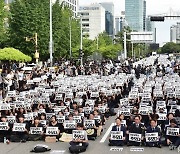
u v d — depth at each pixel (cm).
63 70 5362
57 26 7481
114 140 1964
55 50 7375
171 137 1938
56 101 2972
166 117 2158
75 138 1886
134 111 2264
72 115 2162
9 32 7075
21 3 7075
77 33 8719
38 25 6950
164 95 3012
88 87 3378
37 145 1886
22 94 3047
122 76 4294
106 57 10731
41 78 4012
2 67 5394
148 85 3531
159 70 5866
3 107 2436
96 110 2283
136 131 1962
